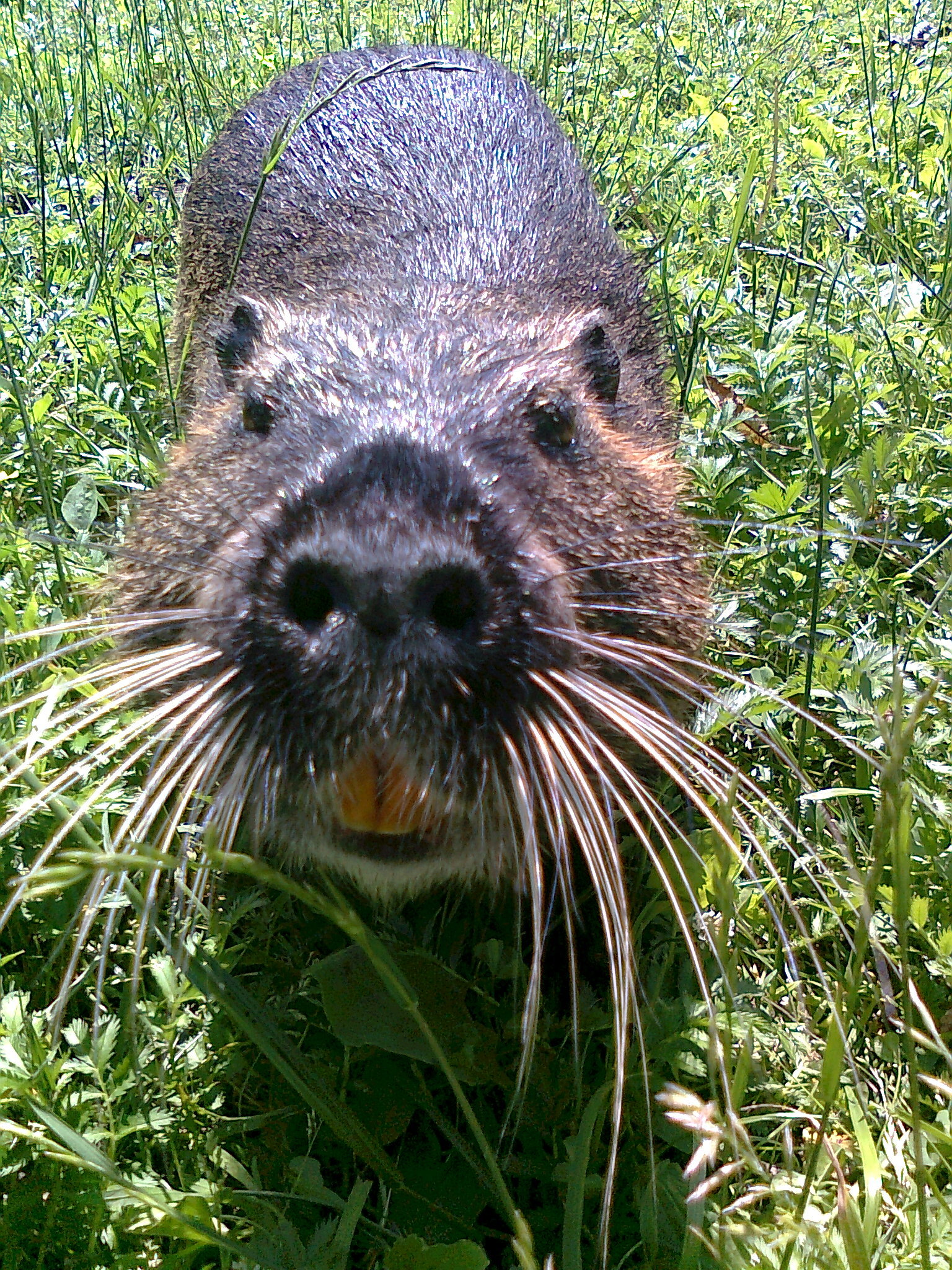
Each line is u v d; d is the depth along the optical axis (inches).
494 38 36.0
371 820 9.1
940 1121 9.7
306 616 8.7
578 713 9.8
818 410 16.8
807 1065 10.4
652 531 11.8
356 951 10.6
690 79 33.1
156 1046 10.2
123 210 25.3
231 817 9.9
